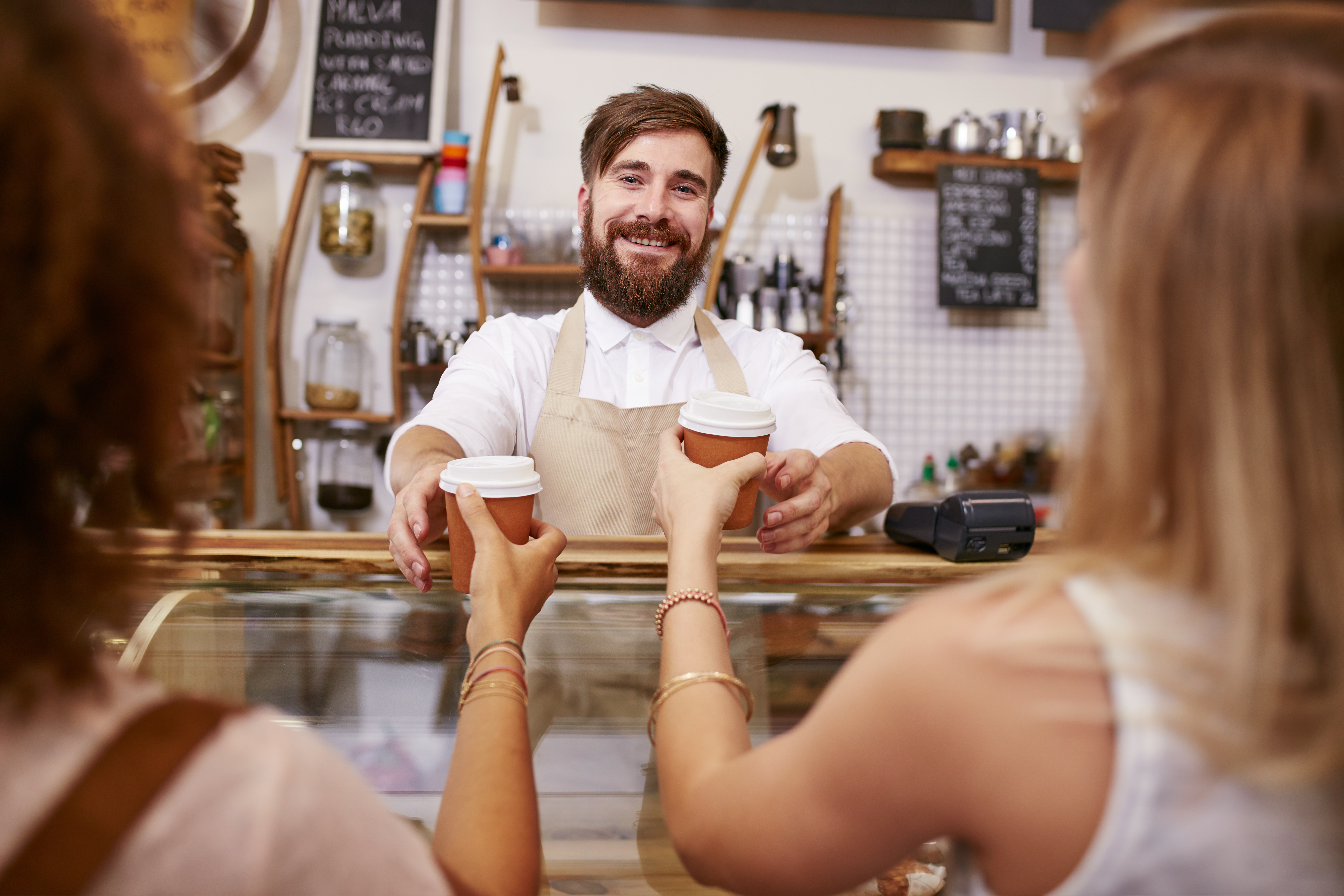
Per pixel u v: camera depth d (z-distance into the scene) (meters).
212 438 2.86
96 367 0.38
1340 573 0.40
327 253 3.05
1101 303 0.46
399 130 3.11
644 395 1.76
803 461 1.17
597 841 0.84
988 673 0.44
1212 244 0.41
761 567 1.12
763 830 0.51
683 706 0.64
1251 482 0.41
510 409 1.69
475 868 0.55
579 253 3.08
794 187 3.43
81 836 0.34
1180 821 0.41
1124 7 0.48
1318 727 0.40
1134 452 0.44
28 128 0.34
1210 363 0.42
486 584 0.78
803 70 3.42
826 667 1.00
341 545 1.19
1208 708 0.41
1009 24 3.50
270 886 0.37
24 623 0.37
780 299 3.18
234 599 1.04
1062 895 0.44
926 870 0.83
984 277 3.32
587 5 3.30
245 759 0.38
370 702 0.94
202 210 0.43
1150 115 0.44
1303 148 0.40
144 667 0.94
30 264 0.35
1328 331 0.40
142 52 0.41
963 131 3.31
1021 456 3.36
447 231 3.27
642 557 1.10
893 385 3.49
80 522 0.40
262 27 3.16
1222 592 0.42
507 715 0.68
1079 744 0.42
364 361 3.18
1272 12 0.44
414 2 3.12
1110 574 0.45
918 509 1.23
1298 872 0.42
